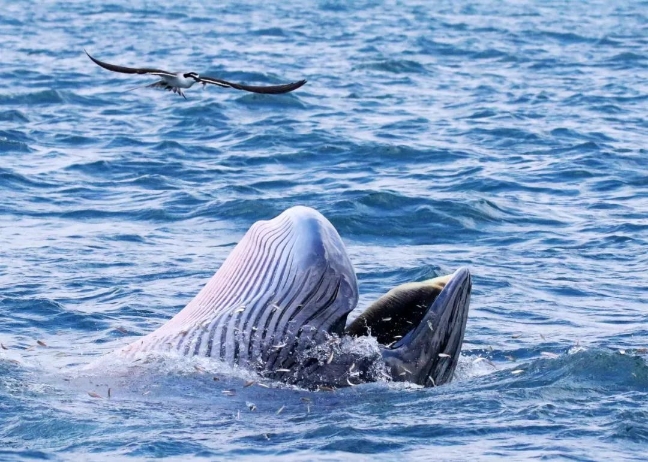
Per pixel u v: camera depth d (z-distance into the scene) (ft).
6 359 121.49
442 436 97.71
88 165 304.30
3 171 284.82
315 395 105.09
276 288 107.14
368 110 433.48
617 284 186.29
